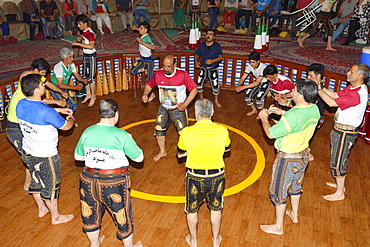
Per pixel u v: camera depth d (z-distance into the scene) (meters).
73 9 11.26
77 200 4.17
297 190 3.56
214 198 3.16
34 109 3.14
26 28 10.91
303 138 3.21
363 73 3.67
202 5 13.15
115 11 12.65
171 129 6.21
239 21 11.90
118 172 2.88
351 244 3.54
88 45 6.68
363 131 5.84
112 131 2.84
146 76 7.51
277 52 8.59
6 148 5.42
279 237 3.62
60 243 3.48
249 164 5.07
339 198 4.25
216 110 7.15
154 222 3.82
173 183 4.58
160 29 12.88
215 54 6.77
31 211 3.95
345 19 9.30
